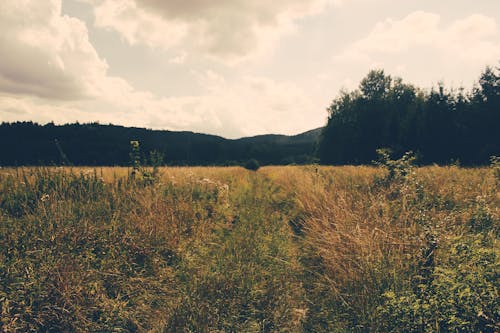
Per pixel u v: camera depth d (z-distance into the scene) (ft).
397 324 7.88
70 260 10.52
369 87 144.97
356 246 11.69
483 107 93.76
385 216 13.62
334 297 10.30
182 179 25.99
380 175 22.66
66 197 16.80
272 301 10.36
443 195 16.71
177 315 9.34
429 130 97.91
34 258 10.79
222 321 9.25
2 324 8.10
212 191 23.85
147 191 19.65
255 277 11.73
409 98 127.85
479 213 12.90
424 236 10.67
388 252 11.08
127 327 9.36
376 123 126.52
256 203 25.02
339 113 140.46
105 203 16.40
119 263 11.62
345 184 23.32
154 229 14.44
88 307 9.32
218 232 17.10
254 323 9.41
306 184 25.55
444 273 8.36
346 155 133.18
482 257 7.93
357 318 9.04
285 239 16.49
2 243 11.18
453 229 11.89
